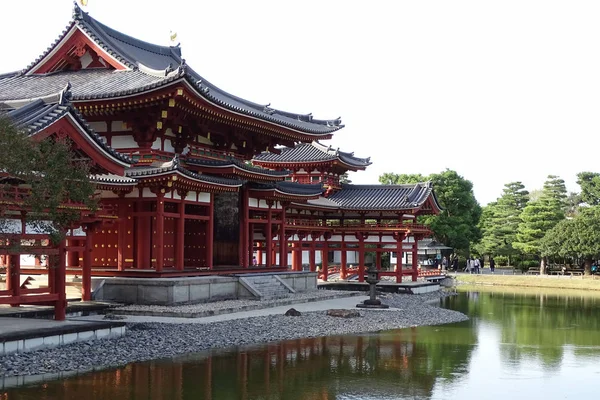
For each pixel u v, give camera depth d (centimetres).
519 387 2506
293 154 7669
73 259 4825
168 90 4347
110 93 4388
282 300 4819
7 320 3136
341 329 3816
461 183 10688
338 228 7069
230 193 5322
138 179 4281
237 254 5384
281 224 5931
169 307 4103
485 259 13462
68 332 2841
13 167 2491
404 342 3475
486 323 4506
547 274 10681
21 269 4328
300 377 2553
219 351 3016
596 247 9338
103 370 2545
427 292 7175
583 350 3384
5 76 5556
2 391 2192
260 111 6456
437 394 2355
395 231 6888
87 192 2812
